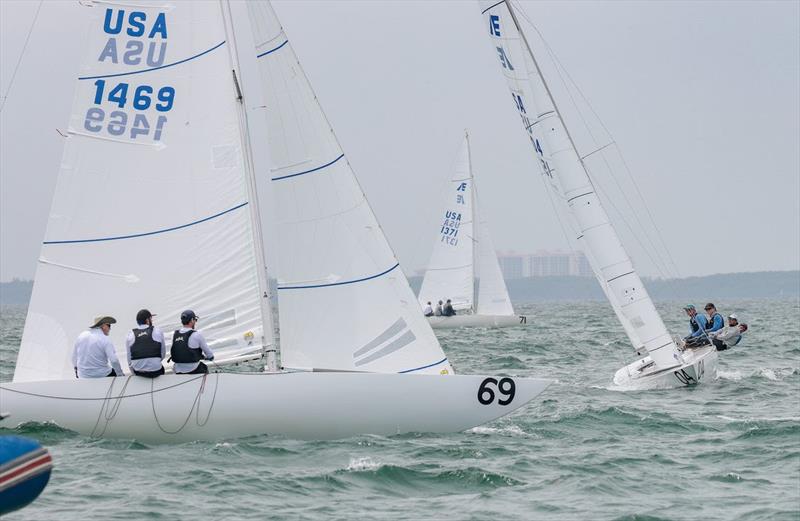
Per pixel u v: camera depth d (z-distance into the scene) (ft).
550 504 145.59
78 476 156.35
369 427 187.32
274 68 201.05
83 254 193.47
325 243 198.90
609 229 297.12
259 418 182.50
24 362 192.34
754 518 137.69
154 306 194.08
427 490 153.99
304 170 199.82
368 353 197.67
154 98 195.21
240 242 195.31
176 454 173.27
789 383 306.76
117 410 180.45
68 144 193.06
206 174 195.52
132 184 194.39
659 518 137.69
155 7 195.31
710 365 304.09
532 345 506.07
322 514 138.72
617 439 199.72
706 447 189.98
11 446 106.63
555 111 299.17
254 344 195.72
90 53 193.88
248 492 149.18
